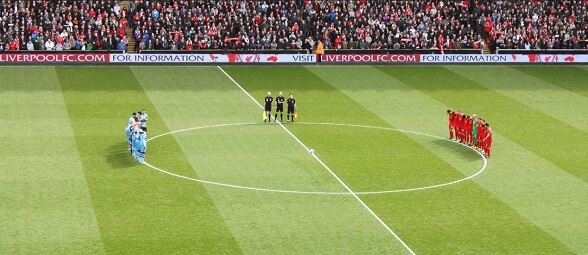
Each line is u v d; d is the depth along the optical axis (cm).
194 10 12569
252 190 7262
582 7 13300
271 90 10769
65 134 8688
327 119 9525
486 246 6225
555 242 6303
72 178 7444
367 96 10550
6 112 9400
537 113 9925
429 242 6284
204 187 7306
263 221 6612
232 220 6619
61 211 6719
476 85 11212
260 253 6056
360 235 6394
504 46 12662
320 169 7831
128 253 6006
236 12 12662
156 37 12094
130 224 6500
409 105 10181
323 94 10606
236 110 9819
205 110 9769
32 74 11131
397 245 6225
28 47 11781
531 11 13150
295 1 12975
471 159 8188
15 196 7000
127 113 9525
